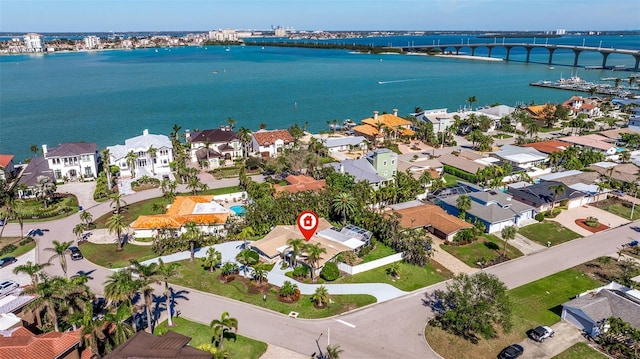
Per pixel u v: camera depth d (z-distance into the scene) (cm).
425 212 9750
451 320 6212
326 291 6831
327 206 9969
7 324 5788
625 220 10144
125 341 5272
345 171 12100
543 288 7425
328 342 6062
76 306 5947
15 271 6300
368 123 18000
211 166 14100
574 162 13125
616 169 12794
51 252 8675
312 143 14462
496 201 10150
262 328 6350
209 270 7856
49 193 11081
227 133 15238
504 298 6169
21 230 9462
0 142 17888
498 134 18038
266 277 7619
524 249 8819
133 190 12069
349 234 8781
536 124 18538
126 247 8888
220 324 5656
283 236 8538
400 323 6488
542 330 6181
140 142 13388
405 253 8175
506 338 6197
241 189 12106
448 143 16575
